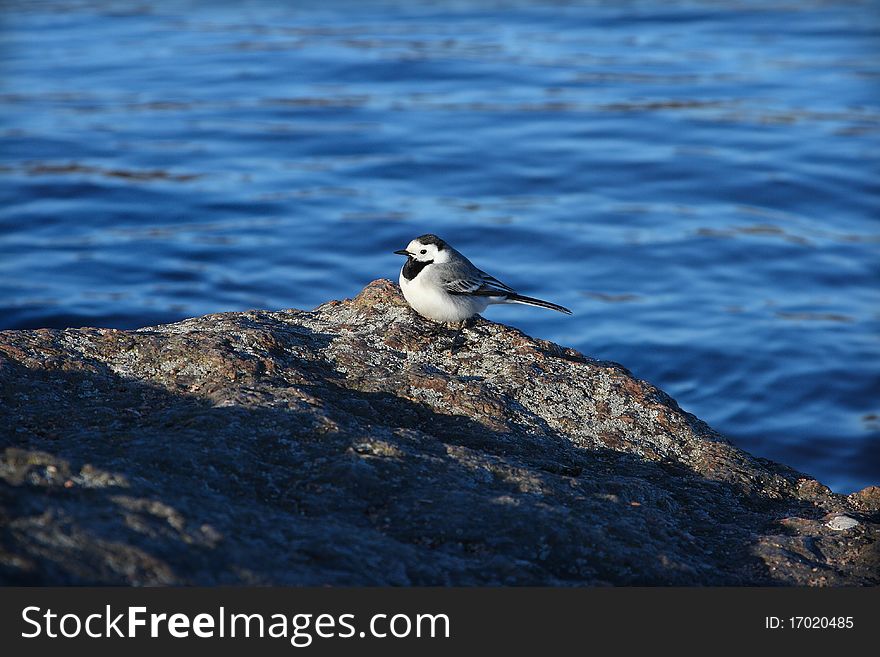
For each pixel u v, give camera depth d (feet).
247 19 157.07
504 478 23.52
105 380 26.22
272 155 92.94
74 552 16.76
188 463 21.38
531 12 161.58
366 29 148.15
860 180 87.04
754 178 88.53
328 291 67.46
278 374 27.48
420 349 30.81
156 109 106.42
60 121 101.40
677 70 125.59
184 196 82.33
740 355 59.77
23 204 79.25
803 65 128.06
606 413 29.09
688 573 21.38
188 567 17.48
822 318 64.64
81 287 65.92
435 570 19.47
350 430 23.85
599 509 22.99
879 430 51.80
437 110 107.45
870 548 24.04
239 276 68.90
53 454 20.18
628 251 74.59
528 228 78.07
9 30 147.74
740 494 27.02
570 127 102.22
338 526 20.27
